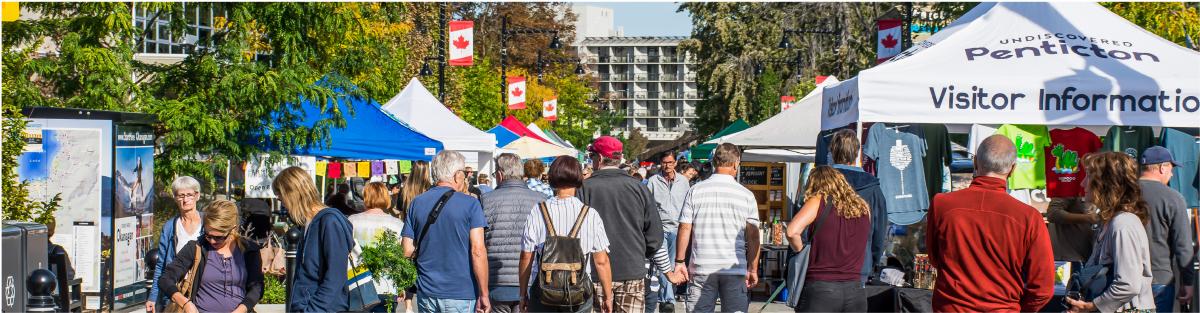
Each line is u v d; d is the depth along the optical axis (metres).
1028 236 7.05
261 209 14.18
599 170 10.42
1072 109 11.23
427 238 9.20
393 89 36.62
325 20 20.31
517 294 10.05
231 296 8.88
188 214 10.42
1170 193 8.38
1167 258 8.33
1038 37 12.04
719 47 68.44
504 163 10.46
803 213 9.15
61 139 13.80
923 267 10.57
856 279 9.16
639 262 10.23
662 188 16.62
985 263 7.11
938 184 13.06
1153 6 25.55
